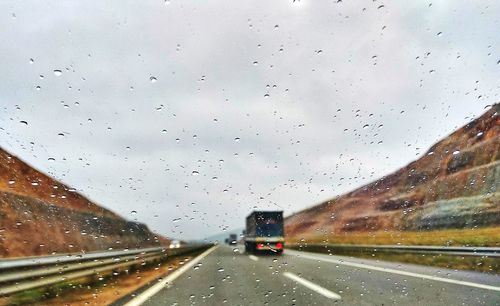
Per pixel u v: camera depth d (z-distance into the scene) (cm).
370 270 863
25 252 2167
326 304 432
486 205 3044
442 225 3409
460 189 3638
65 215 2914
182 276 802
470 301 440
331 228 5425
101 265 762
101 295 601
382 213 4928
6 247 2078
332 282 637
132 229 3412
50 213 2741
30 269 508
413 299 457
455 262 1028
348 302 442
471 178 3597
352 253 1727
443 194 3847
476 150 3875
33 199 2691
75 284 668
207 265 1119
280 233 2069
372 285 592
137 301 488
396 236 3556
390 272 806
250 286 614
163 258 1361
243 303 458
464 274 756
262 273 835
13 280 464
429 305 418
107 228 2942
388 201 5141
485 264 936
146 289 602
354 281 648
